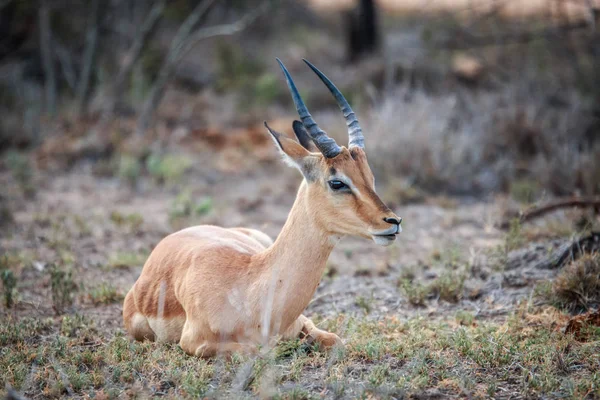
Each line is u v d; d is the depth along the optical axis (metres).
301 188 10.47
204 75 39.00
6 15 38.16
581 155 22.05
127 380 10.19
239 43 43.12
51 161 26.48
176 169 24.28
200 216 20.19
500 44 32.38
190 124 31.03
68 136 28.38
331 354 10.57
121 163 25.11
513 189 20.97
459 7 37.03
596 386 9.63
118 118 30.38
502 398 9.53
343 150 10.27
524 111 26.05
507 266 14.91
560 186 21.16
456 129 26.08
